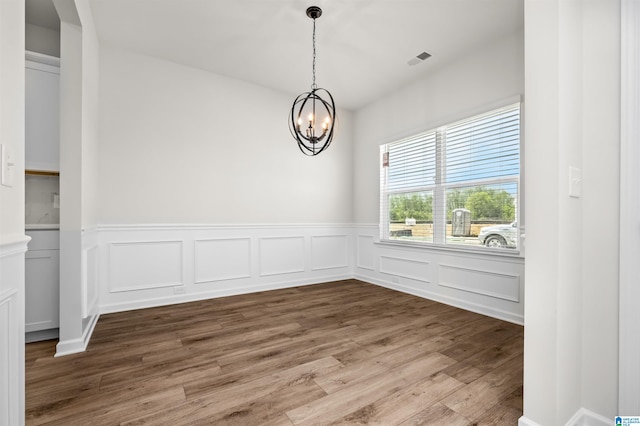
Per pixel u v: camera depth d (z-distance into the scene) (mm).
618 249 1273
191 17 2625
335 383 1707
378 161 4297
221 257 3627
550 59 1227
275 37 2902
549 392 1226
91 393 1602
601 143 1313
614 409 1277
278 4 2457
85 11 2303
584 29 1357
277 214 4047
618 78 1271
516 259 2723
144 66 3199
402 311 3059
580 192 1340
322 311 3055
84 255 2221
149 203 3209
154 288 3219
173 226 3324
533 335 1275
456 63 3256
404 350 2141
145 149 3197
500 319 2811
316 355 2061
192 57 3266
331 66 3420
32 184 2619
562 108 1224
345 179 4691
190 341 2293
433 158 3562
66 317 2111
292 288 4059
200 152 3506
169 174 3322
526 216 1300
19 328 957
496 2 2379
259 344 2242
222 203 3641
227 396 1578
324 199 4473
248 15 2596
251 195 3848
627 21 1243
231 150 3709
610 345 1291
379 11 2516
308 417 1411
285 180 4117
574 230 1304
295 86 3928
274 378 1758
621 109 1251
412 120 3771
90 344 2238
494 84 2898
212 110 3584
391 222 4160
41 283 2254
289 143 4152
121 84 3080
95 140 2773
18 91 962
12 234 919
